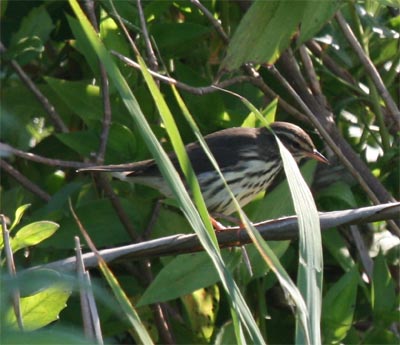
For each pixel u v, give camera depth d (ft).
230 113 37.65
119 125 35.40
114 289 19.56
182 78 37.04
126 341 35.42
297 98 34.32
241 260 31.63
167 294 29.48
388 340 33.01
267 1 32.83
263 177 36.99
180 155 20.49
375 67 38.58
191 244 25.53
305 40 33.73
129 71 36.04
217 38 38.83
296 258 35.88
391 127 37.70
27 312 24.00
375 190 35.37
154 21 37.93
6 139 37.55
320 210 37.14
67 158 38.24
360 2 39.60
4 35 40.06
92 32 19.80
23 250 33.42
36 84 39.47
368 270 34.99
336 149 33.91
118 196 35.40
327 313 32.24
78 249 21.48
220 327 33.47
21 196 34.88
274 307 35.68
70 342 13.56
